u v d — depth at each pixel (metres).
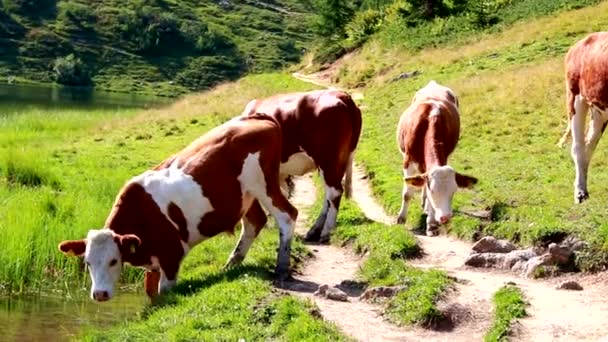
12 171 21.81
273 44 128.25
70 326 12.27
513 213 15.06
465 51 43.47
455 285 11.76
